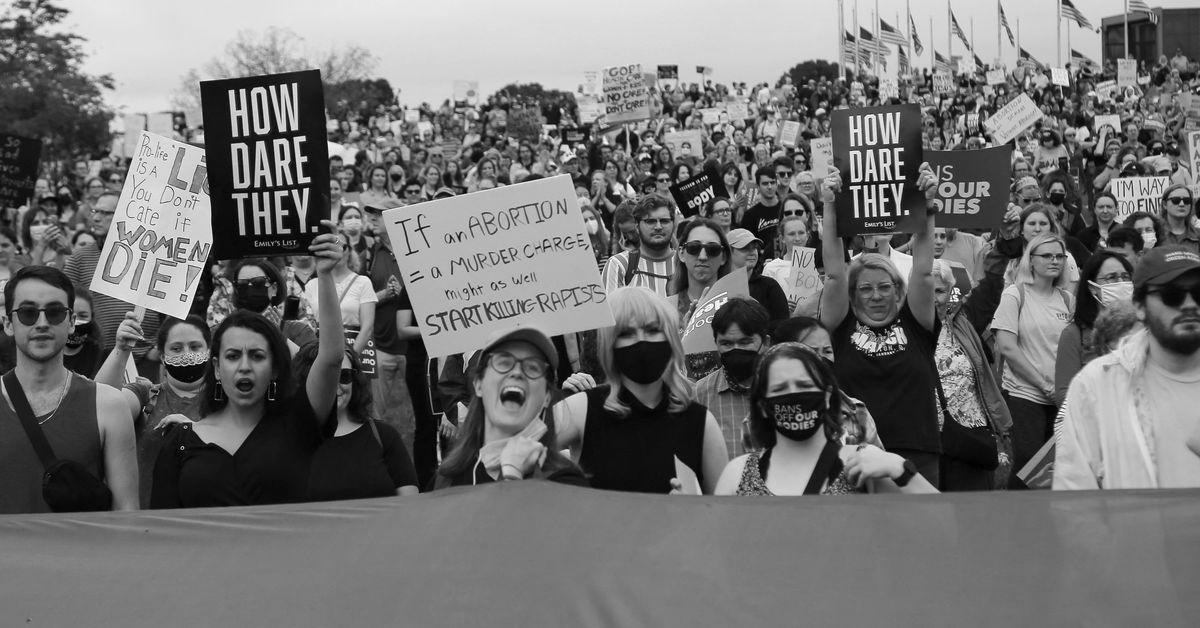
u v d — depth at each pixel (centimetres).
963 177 1127
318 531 405
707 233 812
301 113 600
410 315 1041
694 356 708
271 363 566
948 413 735
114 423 556
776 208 1346
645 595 369
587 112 3369
